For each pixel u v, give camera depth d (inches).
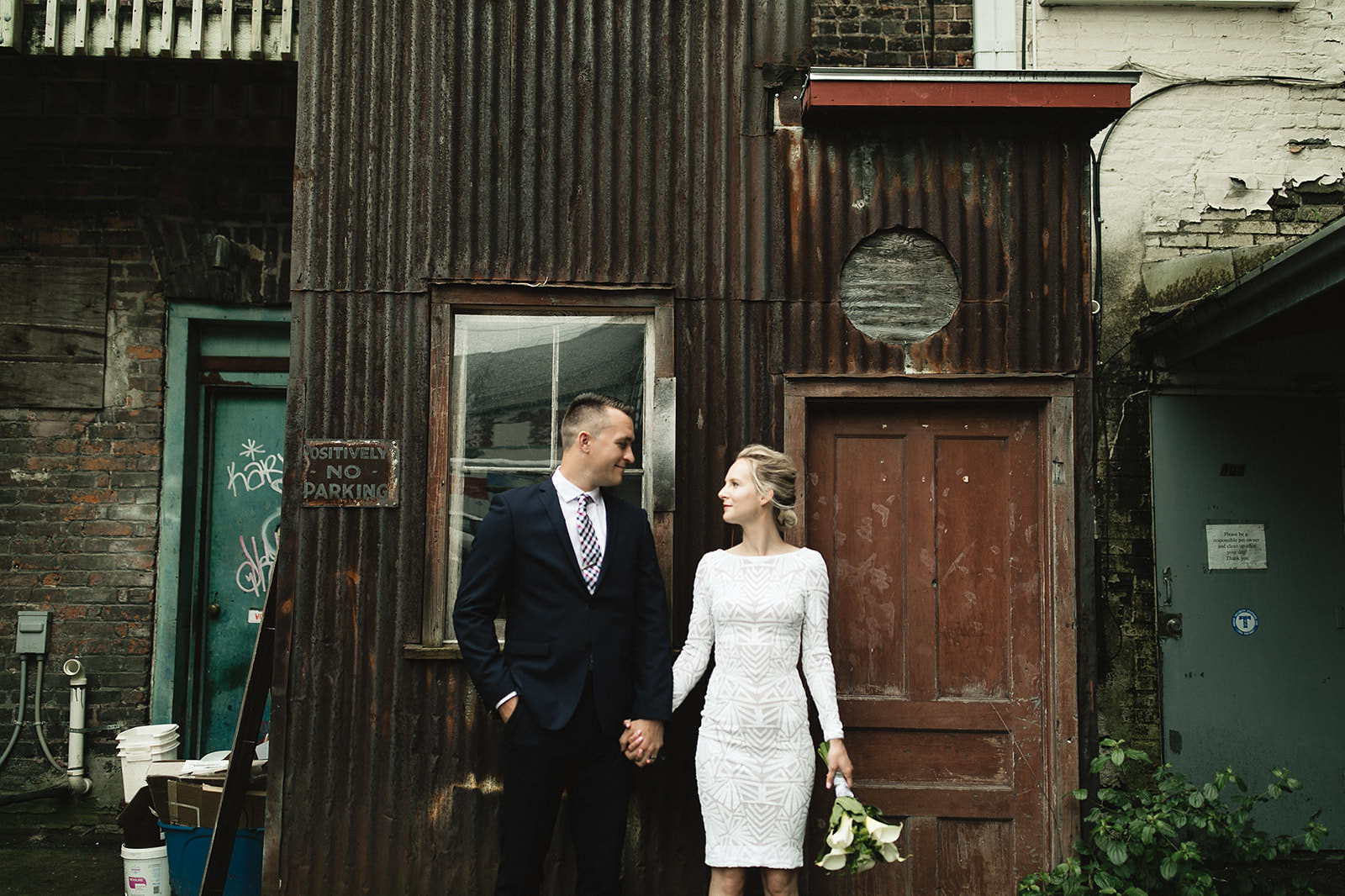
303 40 131.6
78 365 172.7
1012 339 132.5
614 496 113.9
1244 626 149.0
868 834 96.0
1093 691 128.5
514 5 133.6
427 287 130.3
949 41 158.7
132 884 130.2
